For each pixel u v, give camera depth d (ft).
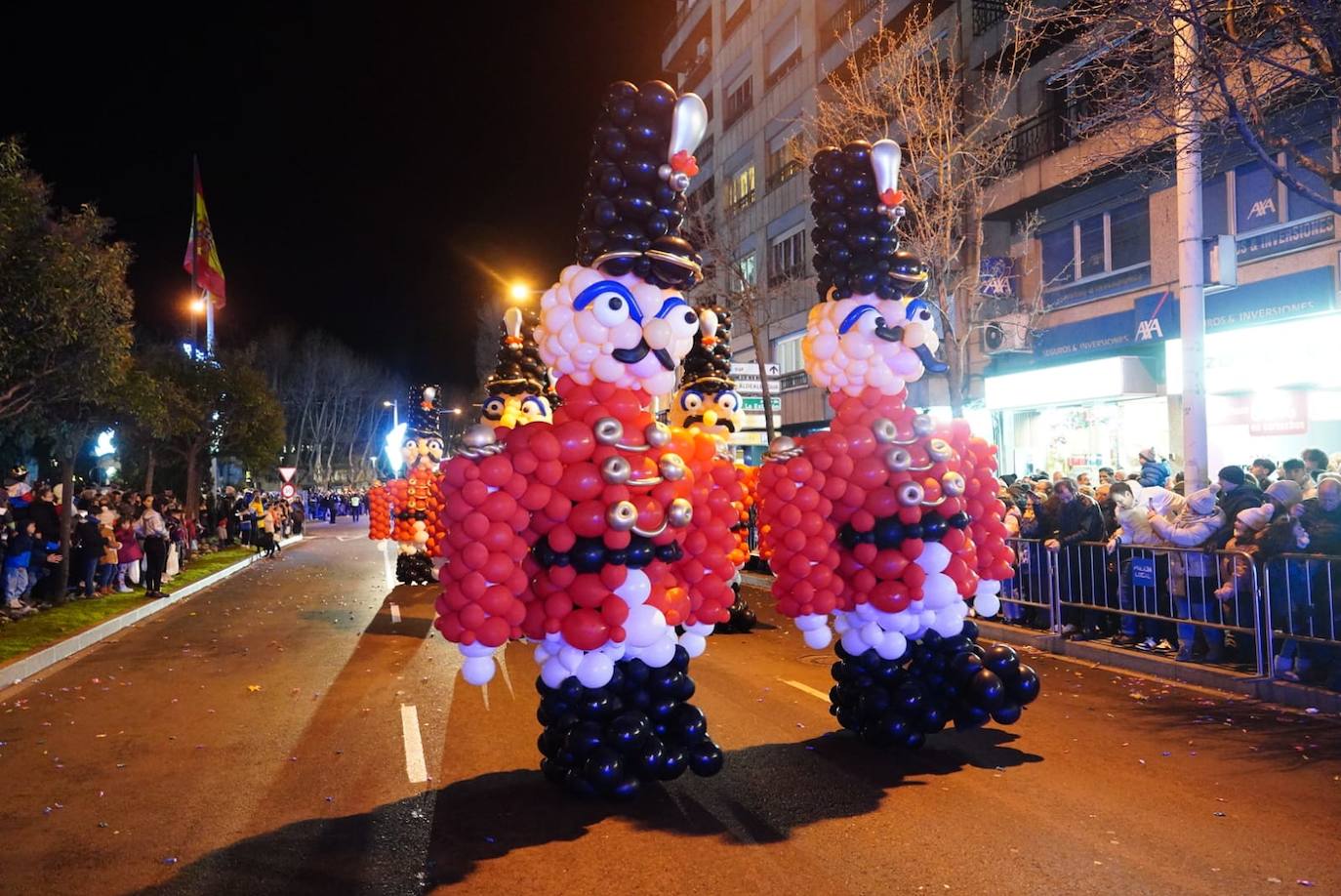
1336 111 31.68
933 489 21.33
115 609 48.57
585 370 18.93
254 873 15.83
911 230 54.08
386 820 18.26
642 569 18.57
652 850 16.51
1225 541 29.35
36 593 52.44
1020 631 36.60
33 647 37.04
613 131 18.90
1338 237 44.73
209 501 104.83
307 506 199.72
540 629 18.48
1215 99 28.27
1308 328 45.80
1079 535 34.24
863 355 21.49
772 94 105.81
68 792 20.36
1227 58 27.02
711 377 41.42
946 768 20.75
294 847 16.93
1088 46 33.91
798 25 99.81
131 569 59.31
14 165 38.78
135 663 36.37
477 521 17.39
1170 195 54.39
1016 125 59.21
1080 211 61.41
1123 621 32.91
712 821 17.85
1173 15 25.93
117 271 42.75
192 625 46.78
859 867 15.61
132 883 15.48
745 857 16.12
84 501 65.00
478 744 23.61
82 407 48.47
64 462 51.24
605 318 18.30
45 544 50.42
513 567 17.87
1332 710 24.62
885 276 21.81
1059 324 62.85
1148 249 56.65
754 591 57.00
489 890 15.02
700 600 19.83
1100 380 57.72
